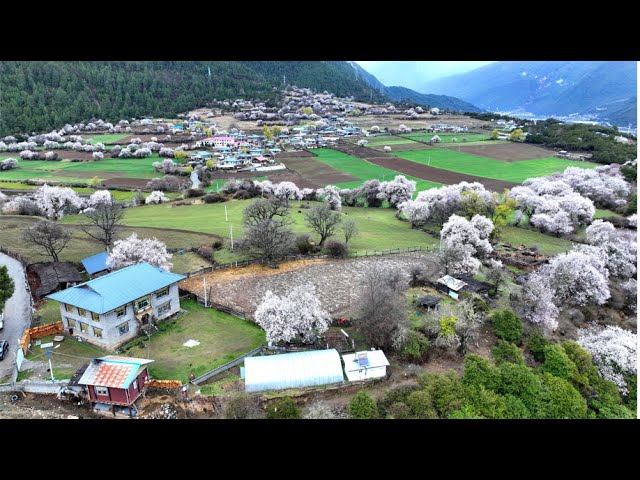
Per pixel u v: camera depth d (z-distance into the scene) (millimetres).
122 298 56125
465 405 46500
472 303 66438
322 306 67562
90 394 44875
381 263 84875
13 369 49594
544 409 48500
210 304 67250
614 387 55219
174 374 50812
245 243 85625
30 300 64688
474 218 101562
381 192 138500
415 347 55688
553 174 155875
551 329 65375
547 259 93938
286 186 137375
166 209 122625
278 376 49438
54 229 77875
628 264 87562
